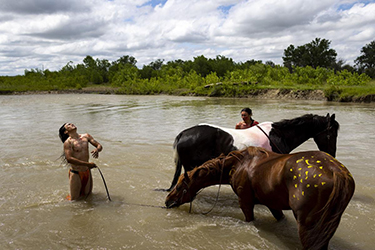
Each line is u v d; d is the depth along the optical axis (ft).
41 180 21.22
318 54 236.22
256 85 118.73
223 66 242.37
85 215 15.98
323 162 10.47
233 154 14.49
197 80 139.03
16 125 45.85
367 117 49.57
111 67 281.33
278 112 58.08
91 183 18.54
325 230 9.73
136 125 44.86
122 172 23.25
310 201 10.16
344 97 82.84
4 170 23.35
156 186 20.40
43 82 207.21
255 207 16.96
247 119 20.51
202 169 15.35
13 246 12.94
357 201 17.28
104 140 34.24
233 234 13.75
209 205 17.49
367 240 13.21
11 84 197.67
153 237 13.70
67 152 17.15
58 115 58.65
